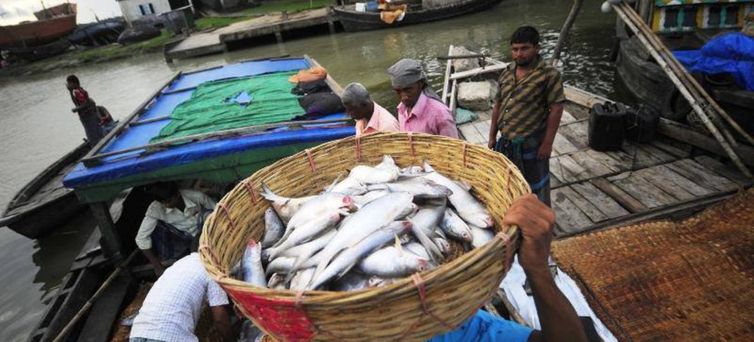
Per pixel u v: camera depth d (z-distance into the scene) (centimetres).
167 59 2183
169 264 450
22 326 587
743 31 511
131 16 3391
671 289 321
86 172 423
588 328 164
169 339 268
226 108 585
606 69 1095
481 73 925
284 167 222
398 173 221
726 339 279
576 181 502
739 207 371
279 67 868
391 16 2059
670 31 694
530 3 2202
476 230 189
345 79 1394
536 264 123
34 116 1633
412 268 158
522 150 377
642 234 372
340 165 239
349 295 107
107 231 458
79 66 2739
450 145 221
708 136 493
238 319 344
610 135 545
